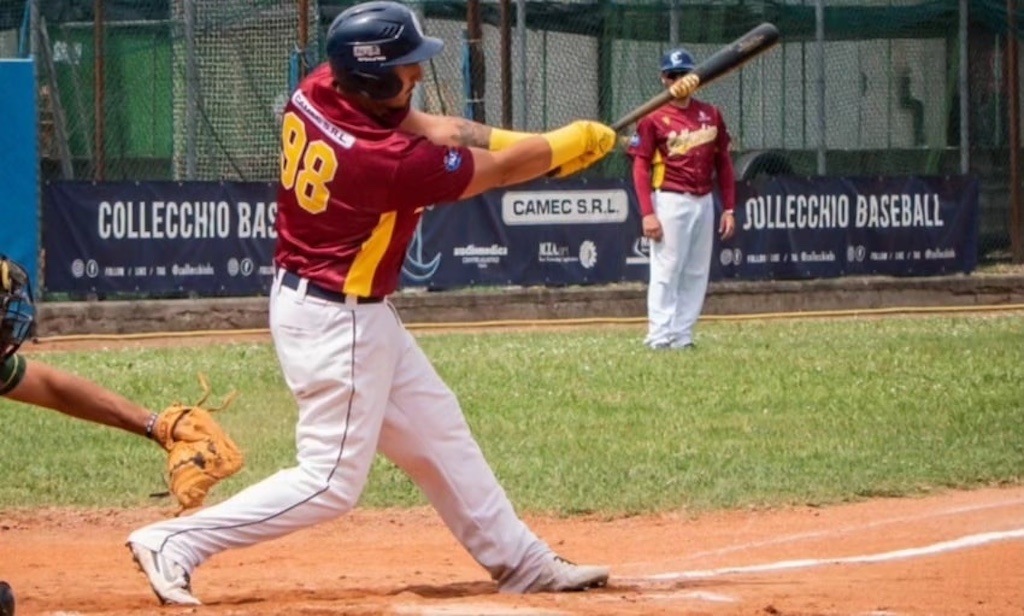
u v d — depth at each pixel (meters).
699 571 20.89
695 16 57.41
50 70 51.03
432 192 16.16
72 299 51.12
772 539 23.48
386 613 16.47
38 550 23.41
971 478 27.89
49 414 34.59
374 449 17.08
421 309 53.28
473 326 52.97
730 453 29.83
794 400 35.53
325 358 16.59
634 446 30.53
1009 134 60.81
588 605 17.08
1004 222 62.09
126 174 51.94
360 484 17.11
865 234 58.03
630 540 23.72
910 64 61.16
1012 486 27.67
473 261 54.09
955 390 36.78
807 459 29.27
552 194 54.78
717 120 44.66
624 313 55.25
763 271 56.75
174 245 51.47
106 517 26.00
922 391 36.62
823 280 57.59
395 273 16.88
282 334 16.78
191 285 51.72
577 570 18.39
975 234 59.50
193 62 51.81
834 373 39.44
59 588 19.67
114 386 37.94
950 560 21.41
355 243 16.42
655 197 44.66
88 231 50.47
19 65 48.53
